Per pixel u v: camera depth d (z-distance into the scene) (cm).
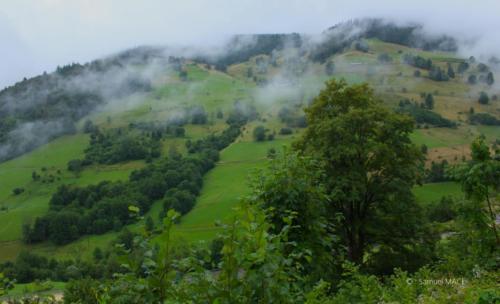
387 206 2338
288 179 1033
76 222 10844
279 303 466
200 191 11788
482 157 1037
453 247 1191
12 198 15112
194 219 9488
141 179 12762
